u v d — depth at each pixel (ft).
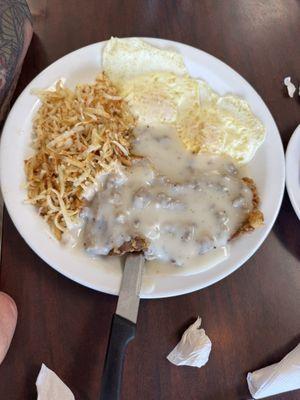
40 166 1.16
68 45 1.40
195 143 1.26
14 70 1.27
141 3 1.48
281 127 1.34
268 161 1.22
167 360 1.02
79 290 1.08
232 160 1.25
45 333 1.03
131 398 0.98
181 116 1.30
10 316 1.00
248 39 1.46
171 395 1.00
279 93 1.39
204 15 1.49
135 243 1.07
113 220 1.09
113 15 1.46
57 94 1.24
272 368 1.02
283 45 1.46
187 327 1.06
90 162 1.16
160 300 1.08
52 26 1.42
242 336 1.07
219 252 1.10
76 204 1.13
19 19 1.29
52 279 1.09
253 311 1.10
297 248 1.18
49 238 1.08
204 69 1.34
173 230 1.10
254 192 1.19
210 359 1.04
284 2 1.51
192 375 1.02
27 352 1.01
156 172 1.19
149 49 1.33
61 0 1.46
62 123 1.21
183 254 1.09
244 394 1.01
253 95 1.30
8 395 0.98
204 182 1.19
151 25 1.46
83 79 1.32
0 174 1.12
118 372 0.91
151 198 1.13
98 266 1.06
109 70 1.33
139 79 1.32
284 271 1.15
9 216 1.15
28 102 1.22
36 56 1.37
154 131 1.28
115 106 1.28
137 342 1.04
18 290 1.07
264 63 1.43
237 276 1.13
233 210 1.15
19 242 1.12
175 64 1.33
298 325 1.09
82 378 1.00
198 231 1.11
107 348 0.94
